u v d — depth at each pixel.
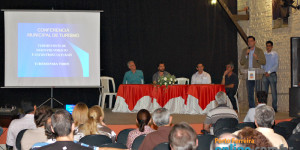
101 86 9.00
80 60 8.93
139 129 3.45
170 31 9.91
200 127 6.32
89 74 8.96
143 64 9.81
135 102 8.12
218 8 10.11
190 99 8.07
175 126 1.84
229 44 10.20
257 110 2.58
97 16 8.95
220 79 10.18
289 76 8.42
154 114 3.24
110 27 9.65
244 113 7.94
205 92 7.98
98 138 3.20
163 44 9.88
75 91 9.59
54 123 1.94
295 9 8.14
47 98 9.49
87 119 3.69
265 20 9.27
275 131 3.52
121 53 9.72
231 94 8.43
